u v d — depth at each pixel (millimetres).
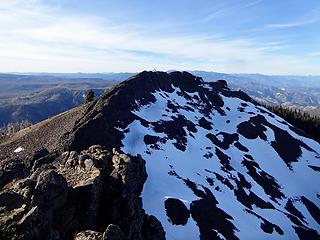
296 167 127938
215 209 80625
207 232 70062
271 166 121562
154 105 129500
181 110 137500
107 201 41750
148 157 91688
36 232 27422
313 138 164625
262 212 91688
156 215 69625
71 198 35344
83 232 30094
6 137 129375
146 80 141375
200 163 103062
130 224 40844
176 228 68062
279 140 141000
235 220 80625
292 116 199375
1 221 27625
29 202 31422
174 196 77750
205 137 123062
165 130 112188
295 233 87938
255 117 154125
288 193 109625
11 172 44906
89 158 44938
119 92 117125
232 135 133000
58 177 34406
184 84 166000
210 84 180500
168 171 89312
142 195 75188
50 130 105250
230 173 104688
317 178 125062
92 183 36719
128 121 105375
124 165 46656
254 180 107438
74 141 84125
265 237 79625
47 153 76312
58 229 32281
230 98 174000
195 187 87188
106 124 92062
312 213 105000
